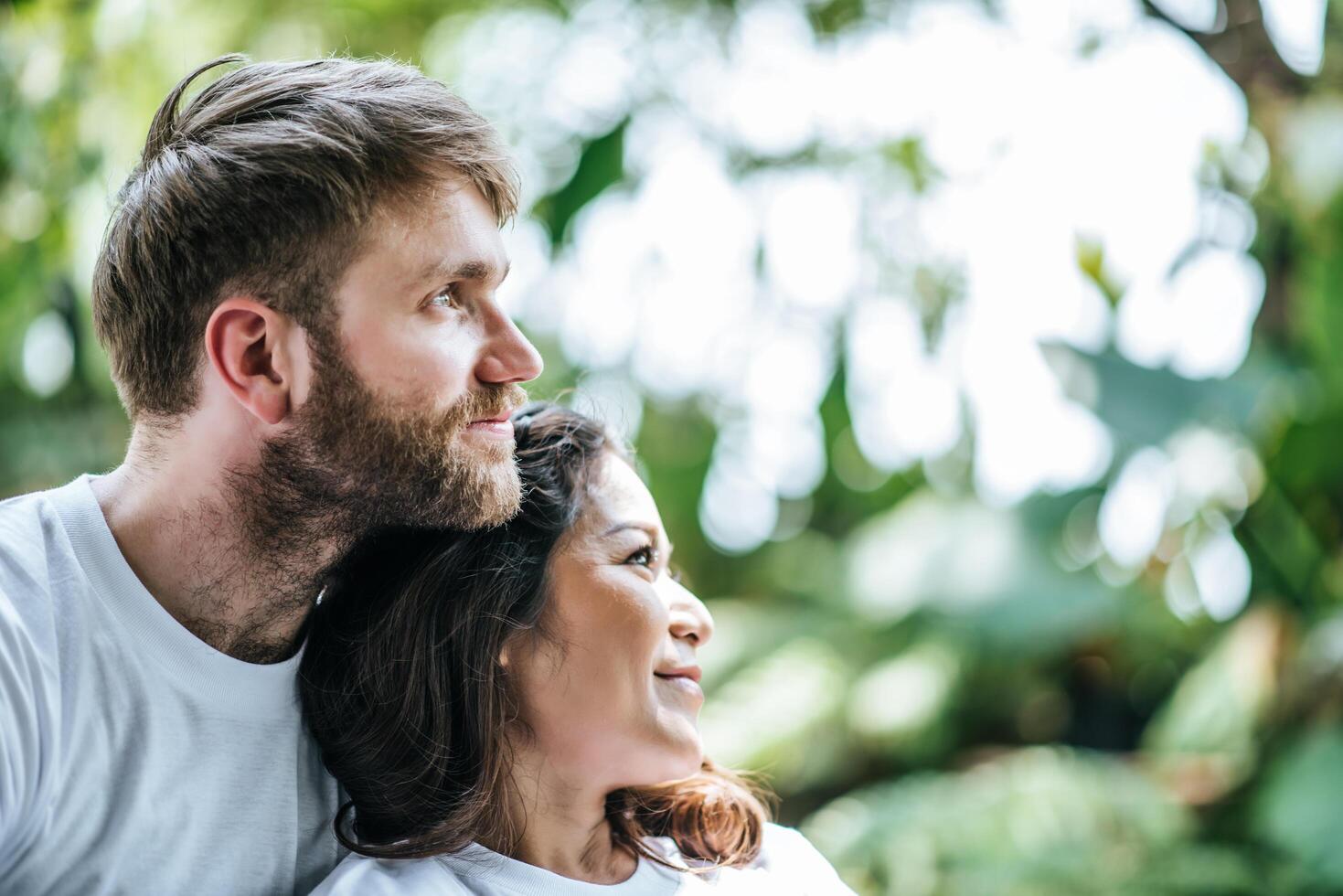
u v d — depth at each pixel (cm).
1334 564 294
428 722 109
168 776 98
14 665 90
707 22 345
